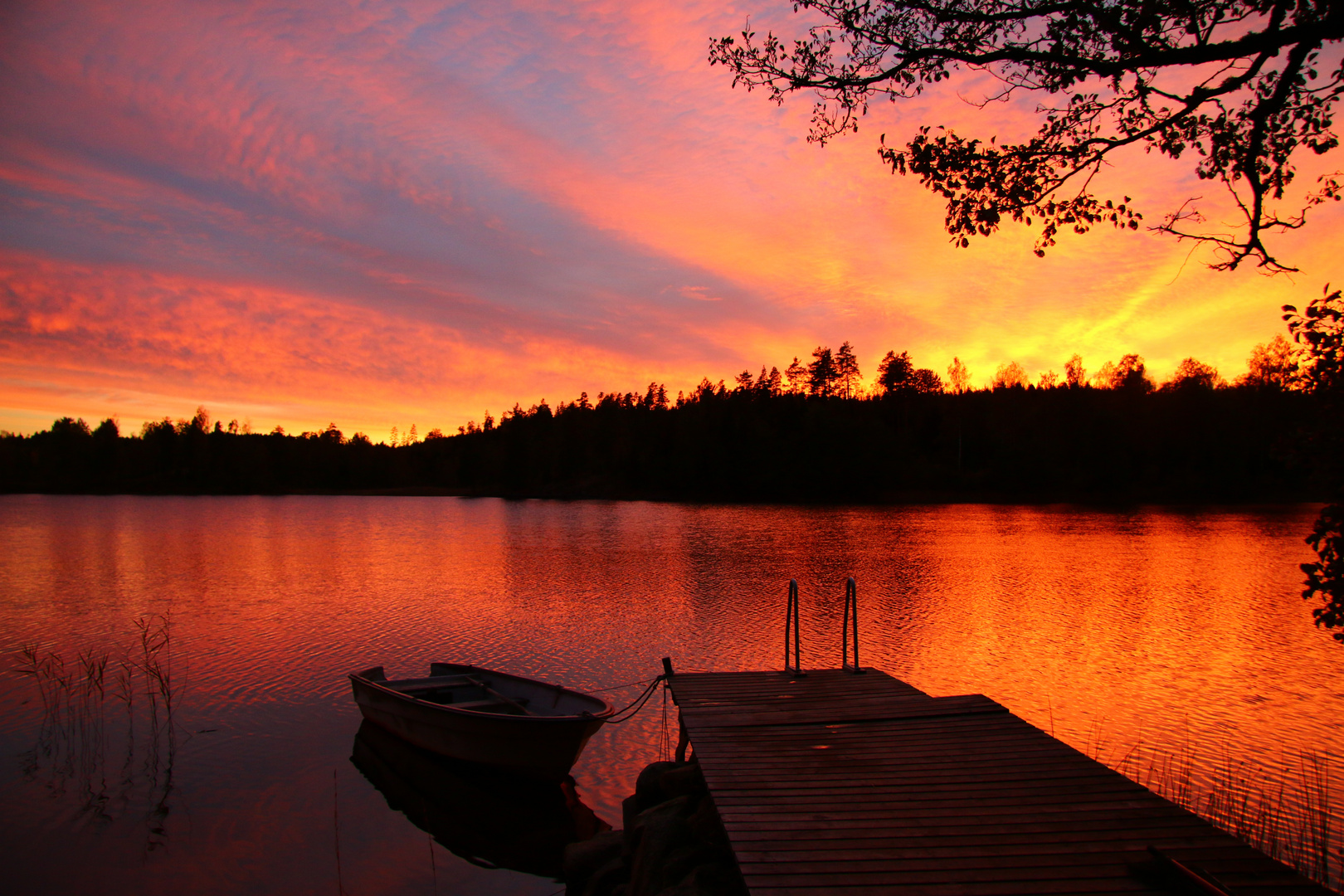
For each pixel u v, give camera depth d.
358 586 29.58
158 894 8.16
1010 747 6.82
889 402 116.62
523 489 135.38
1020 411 104.19
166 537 52.69
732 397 122.19
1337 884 7.21
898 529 55.19
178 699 14.86
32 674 16.52
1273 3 6.90
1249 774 10.45
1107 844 4.93
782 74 8.32
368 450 163.75
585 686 15.84
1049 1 7.12
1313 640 19.53
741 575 32.19
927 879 4.49
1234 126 7.56
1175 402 89.56
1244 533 50.12
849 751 6.75
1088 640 19.47
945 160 7.93
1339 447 6.69
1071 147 7.77
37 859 8.80
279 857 9.02
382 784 11.08
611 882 7.40
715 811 6.05
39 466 140.62
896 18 7.77
